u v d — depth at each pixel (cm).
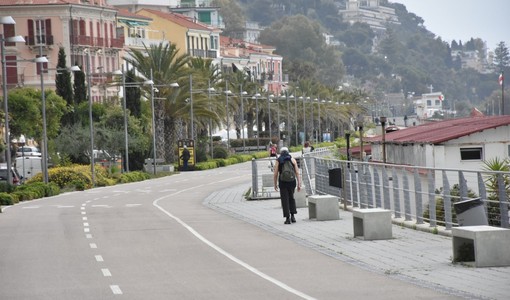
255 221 6412
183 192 11031
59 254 4725
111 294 3403
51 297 3372
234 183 13062
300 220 6344
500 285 3291
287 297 3231
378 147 11838
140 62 19300
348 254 4391
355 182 6875
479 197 4497
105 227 6231
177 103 19038
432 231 5084
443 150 9731
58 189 11538
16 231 6116
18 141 17650
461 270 3691
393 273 3719
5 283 3769
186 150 18312
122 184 14000
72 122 16375
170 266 4153
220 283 3606
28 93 15450
